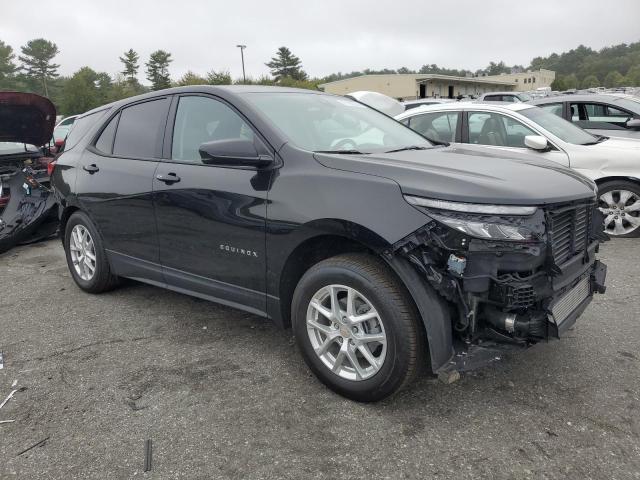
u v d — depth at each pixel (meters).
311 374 3.33
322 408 2.95
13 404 3.05
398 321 2.71
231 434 2.74
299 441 2.67
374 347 2.97
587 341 3.66
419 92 62.88
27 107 6.47
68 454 2.61
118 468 2.50
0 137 6.80
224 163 3.23
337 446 2.63
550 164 3.39
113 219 4.30
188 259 3.74
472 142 6.86
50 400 3.09
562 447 2.58
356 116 4.05
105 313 4.42
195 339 3.88
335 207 2.85
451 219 2.57
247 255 3.32
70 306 4.61
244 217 3.26
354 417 2.86
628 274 5.07
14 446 2.68
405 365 2.73
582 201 2.93
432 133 7.19
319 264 3.01
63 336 3.98
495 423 2.78
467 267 2.57
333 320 3.00
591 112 8.02
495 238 2.52
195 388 3.19
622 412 2.84
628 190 6.18
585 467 2.44
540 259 2.62
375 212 2.73
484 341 2.77
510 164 3.18
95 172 4.45
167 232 3.84
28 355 3.68
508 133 6.66
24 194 6.57
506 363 3.39
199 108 3.79
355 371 2.95
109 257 4.54
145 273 4.18
